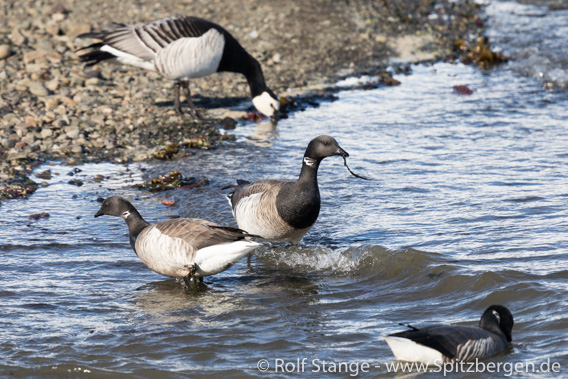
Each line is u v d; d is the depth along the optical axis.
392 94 21.59
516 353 8.41
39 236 12.59
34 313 9.87
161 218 13.29
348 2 28.30
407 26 27.14
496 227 12.31
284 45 24.52
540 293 9.67
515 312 9.39
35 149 16.73
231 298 10.40
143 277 11.21
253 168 15.94
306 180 11.26
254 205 11.55
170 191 14.73
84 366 8.46
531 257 10.96
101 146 17.20
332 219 13.21
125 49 17.75
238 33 24.70
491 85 22.30
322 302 10.18
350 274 11.20
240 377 8.23
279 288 10.74
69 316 9.80
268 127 19.05
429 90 21.91
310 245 12.06
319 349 8.79
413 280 10.65
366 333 9.16
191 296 10.48
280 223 11.34
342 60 24.08
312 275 11.24
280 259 11.78
